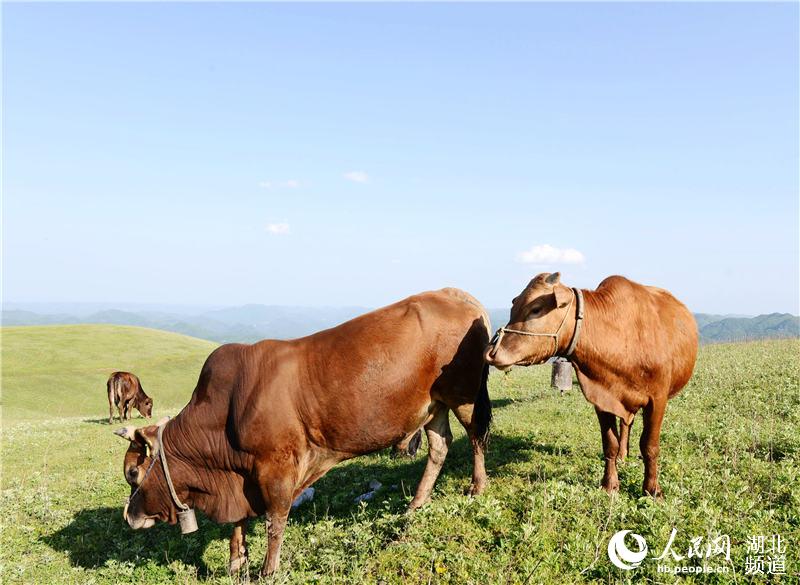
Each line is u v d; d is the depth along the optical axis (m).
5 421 28.14
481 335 7.40
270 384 6.77
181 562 7.64
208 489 7.19
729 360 18.25
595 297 7.19
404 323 6.97
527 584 5.43
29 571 7.81
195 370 51.25
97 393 40.56
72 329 65.38
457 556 6.04
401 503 8.26
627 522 6.41
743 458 8.17
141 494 7.38
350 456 7.19
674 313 7.56
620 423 9.14
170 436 7.25
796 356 17.06
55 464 14.59
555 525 6.43
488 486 7.95
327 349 6.87
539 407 14.05
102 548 8.57
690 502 6.80
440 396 7.26
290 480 6.83
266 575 6.70
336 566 6.39
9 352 51.34
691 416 10.98
